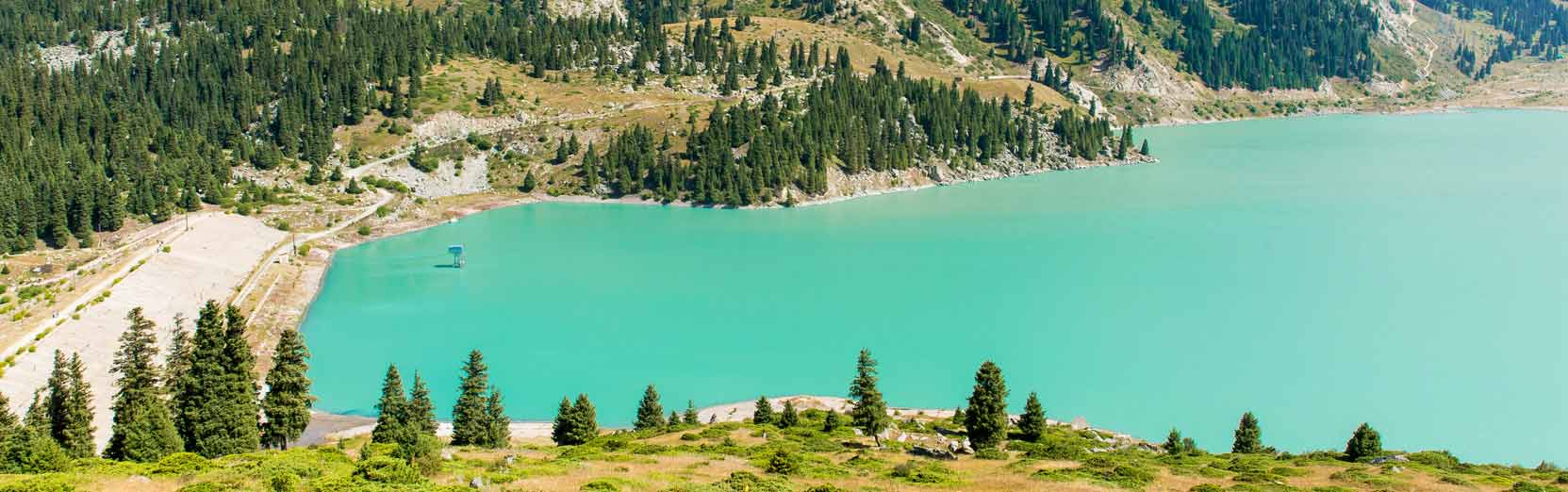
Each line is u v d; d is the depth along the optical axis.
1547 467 86.44
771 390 136.88
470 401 103.12
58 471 75.75
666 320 169.75
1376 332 155.25
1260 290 180.88
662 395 135.88
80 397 94.69
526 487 68.00
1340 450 112.44
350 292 192.38
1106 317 166.25
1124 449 100.56
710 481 74.69
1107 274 194.88
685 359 149.62
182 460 77.00
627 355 151.88
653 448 94.25
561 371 145.50
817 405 126.19
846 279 196.00
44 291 163.88
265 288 187.88
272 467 72.06
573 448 96.75
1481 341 149.75
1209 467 85.81
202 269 188.00
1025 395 131.88
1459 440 115.00
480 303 183.38
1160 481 78.50
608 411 130.38
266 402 103.12
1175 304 173.12
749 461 86.25
